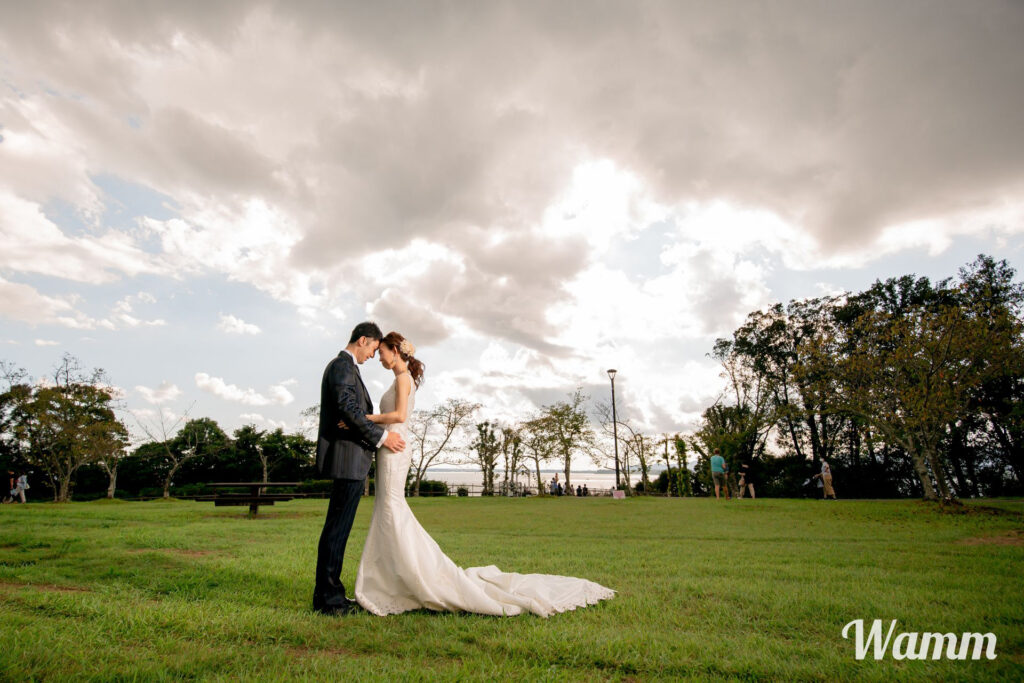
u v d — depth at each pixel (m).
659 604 3.75
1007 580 4.65
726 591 4.11
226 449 42.66
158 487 40.88
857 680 2.38
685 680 2.36
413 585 3.42
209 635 2.86
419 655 2.67
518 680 2.30
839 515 12.28
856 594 4.00
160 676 2.22
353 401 3.52
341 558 3.53
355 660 2.54
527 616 3.36
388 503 3.56
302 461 44.56
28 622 2.89
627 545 7.14
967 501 16.06
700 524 10.59
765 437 36.25
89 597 3.49
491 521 11.66
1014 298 24.64
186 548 6.33
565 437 37.31
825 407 17.31
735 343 38.41
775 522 10.85
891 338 15.59
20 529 8.25
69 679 2.13
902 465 32.28
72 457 28.48
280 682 2.19
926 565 5.54
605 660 2.56
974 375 14.12
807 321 35.50
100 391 29.58
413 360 3.95
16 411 29.75
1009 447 26.58
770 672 2.45
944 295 29.27
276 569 4.84
